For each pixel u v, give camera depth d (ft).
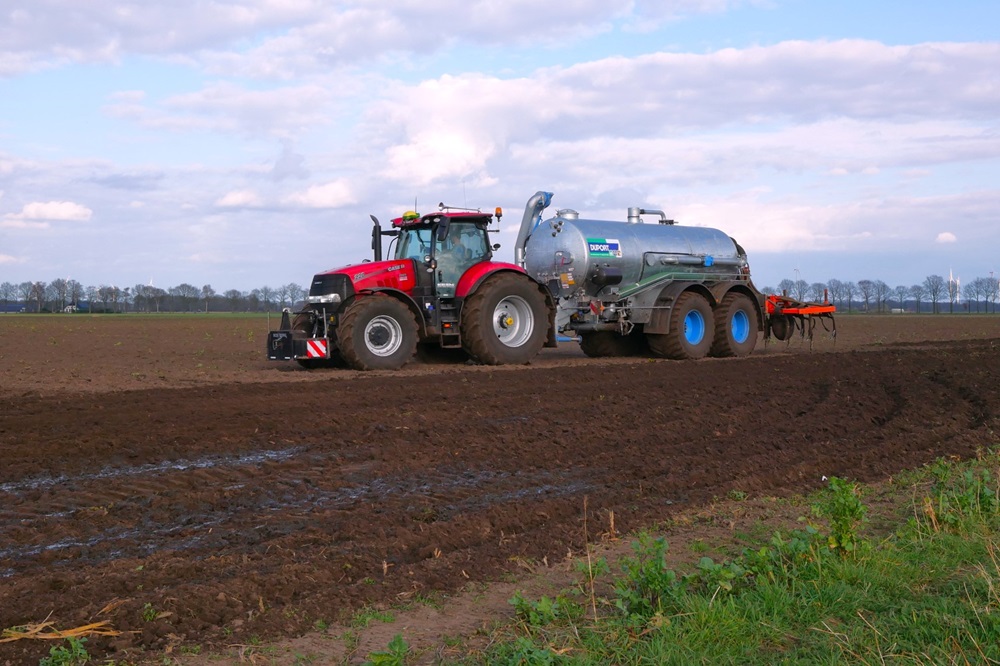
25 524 17.81
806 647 11.75
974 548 15.37
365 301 45.21
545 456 25.00
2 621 12.65
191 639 12.14
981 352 59.77
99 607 13.15
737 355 57.88
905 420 30.63
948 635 11.82
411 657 11.69
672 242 56.75
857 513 15.26
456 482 21.95
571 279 53.47
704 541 16.72
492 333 48.21
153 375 44.96
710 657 11.44
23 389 38.52
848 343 77.66
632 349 59.72
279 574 14.46
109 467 23.15
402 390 37.60
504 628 12.50
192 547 16.35
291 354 45.01
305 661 11.54
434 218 47.73
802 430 29.14
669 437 27.94
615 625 12.35
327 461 24.06
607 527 17.66
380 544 16.31
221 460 24.13
